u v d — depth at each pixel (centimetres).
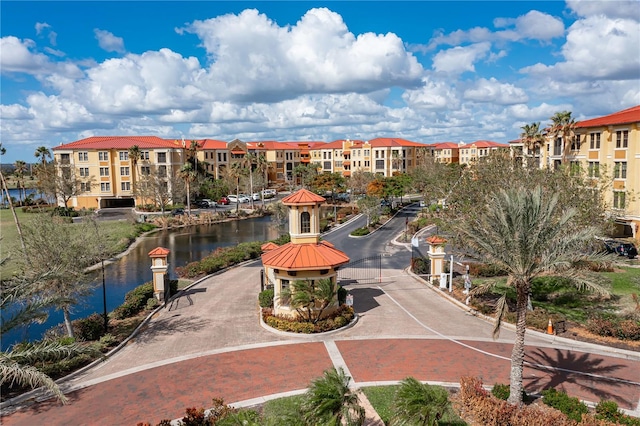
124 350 2188
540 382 1773
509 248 1538
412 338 2275
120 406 1659
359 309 2772
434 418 1195
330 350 2131
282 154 12988
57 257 2173
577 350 2094
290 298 2456
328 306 2520
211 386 1792
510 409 1443
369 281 3481
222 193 9375
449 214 2931
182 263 4419
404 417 1216
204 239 5750
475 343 2200
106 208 8619
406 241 5175
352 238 5516
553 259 1538
